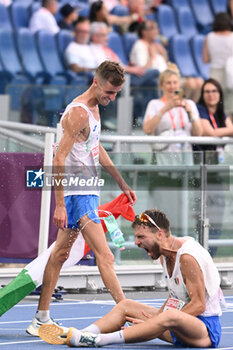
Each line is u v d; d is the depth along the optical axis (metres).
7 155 25.66
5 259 25.94
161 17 55.56
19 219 25.78
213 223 29.09
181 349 14.94
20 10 50.56
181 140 31.05
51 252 17.38
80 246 17.92
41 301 17.22
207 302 15.23
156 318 14.79
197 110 34.50
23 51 45.88
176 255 15.20
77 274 26.84
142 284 28.20
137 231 15.50
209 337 15.23
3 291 17.14
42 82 45.06
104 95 16.91
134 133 37.16
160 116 34.31
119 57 49.34
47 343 15.70
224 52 46.53
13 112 37.34
